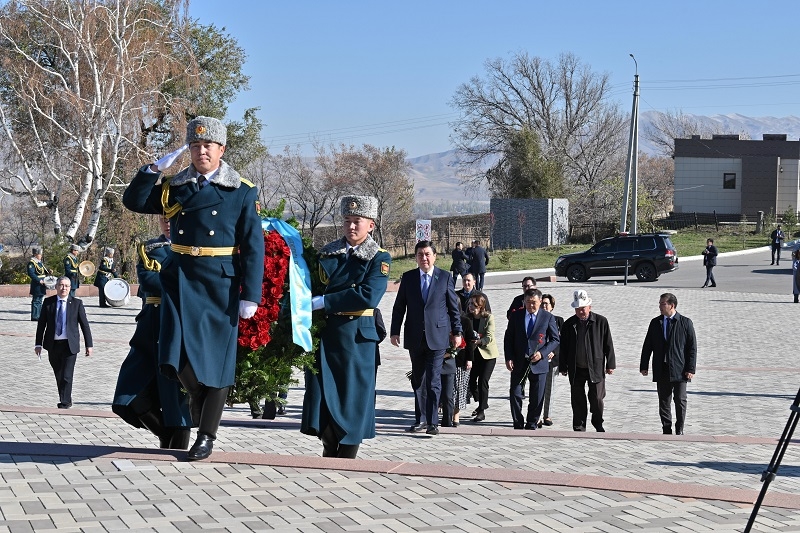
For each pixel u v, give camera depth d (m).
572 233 68.75
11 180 43.44
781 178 75.56
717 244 62.56
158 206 7.41
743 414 15.49
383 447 11.42
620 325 28.00
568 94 77.56
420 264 12.62
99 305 31.25
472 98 77.81
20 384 17.30
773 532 6.66
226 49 54.06
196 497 6.77
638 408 16.36
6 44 42.75
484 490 7.41
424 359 12.63
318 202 76.75
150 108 42.78
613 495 7.46
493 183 75.06
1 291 34.53
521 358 13.88
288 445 11.04
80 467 7.46
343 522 6.37
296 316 7.94
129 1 41.44
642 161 109.31
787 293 37.59
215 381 7.20
